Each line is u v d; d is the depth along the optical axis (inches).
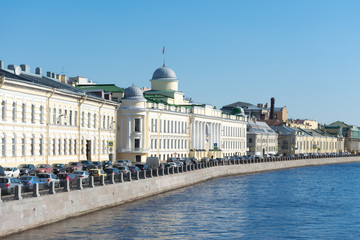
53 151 3166.8
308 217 2340.1
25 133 2859.3
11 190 1720.0
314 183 4087.1
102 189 2303.2
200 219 2212.1
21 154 2834.6
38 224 1811.0
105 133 3944.4
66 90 3299.7
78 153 3476.9
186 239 1846.7
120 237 1815.9
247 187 3609.7
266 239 1877.5
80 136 3496.6
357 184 4050.2
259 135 7549.2
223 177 4534.9
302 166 6879.9
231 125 6599.4
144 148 4512.8
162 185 3073.3
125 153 4466.0
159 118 4803.2
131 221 2087.8
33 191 1820.9
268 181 4190.5
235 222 2174.0
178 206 2539.4
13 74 2918.3
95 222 2017.7
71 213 2034.9
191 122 5492.1
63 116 3280.0
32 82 2871.6
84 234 1809.8
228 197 2972.4
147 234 1887.3
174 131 5128.0
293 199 2970.0
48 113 3090.6
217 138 6161.4
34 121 2952.8
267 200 2896.2
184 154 5354.3
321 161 7603.4
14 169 2506.2
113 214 2220.7
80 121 3501.5
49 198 1881.2
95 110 3752.5
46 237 1710.1
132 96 4507.9
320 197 3100.4
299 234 1971.0
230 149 6565.0
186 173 3553.2
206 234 1932.8
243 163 5196.9
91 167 3112.7
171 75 5718.5
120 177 2536.9
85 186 2207.2
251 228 2060.8
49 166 2800.2
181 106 5477.4
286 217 2327.8
